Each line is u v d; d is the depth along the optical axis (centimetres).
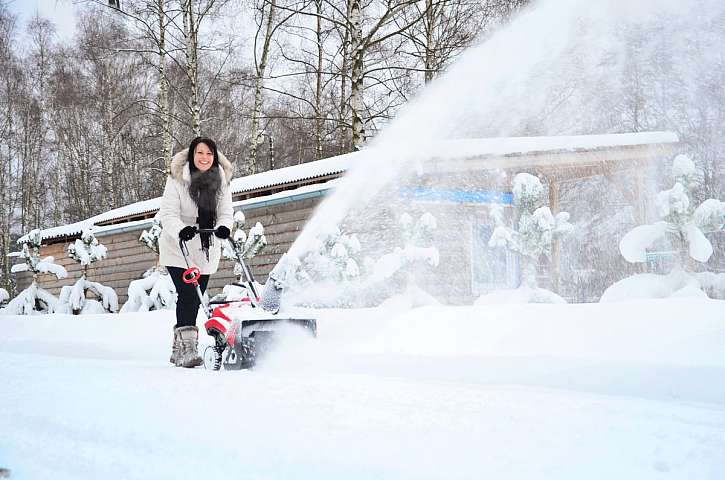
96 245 1600
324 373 354
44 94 3803
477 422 195
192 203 503
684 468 142
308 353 421
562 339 386
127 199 3603
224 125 3378
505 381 332
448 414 209
